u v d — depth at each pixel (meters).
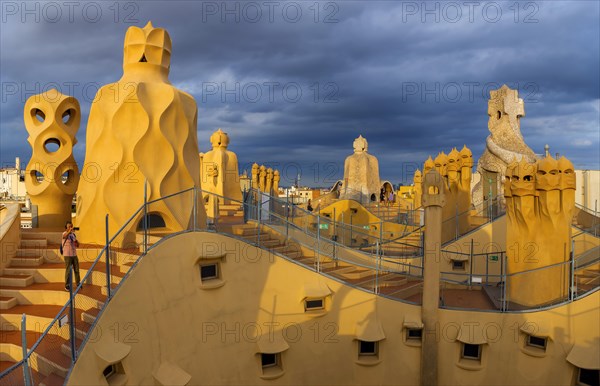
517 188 14.83
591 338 13.11
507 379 14.12
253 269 13.65
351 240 27.48
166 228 14.77
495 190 26.39
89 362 8.74
